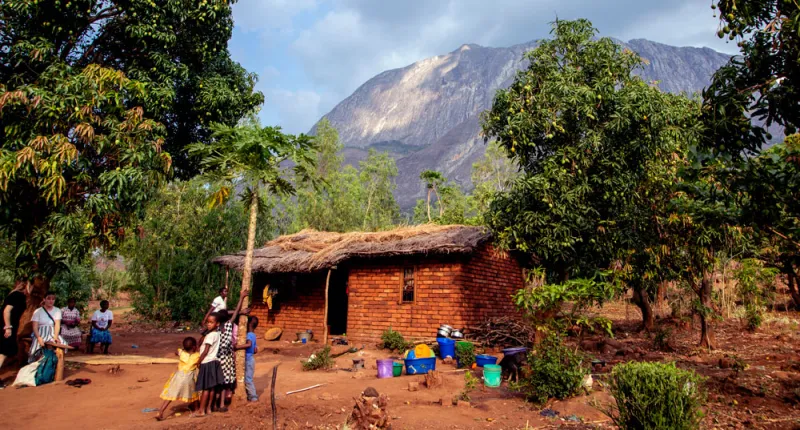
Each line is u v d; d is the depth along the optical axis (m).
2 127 10.89
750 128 6.07
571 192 10.28
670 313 20.12
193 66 14.85
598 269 11.19
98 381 9.72
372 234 16.58
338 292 18.61
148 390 8.89
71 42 12.22
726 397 7.64
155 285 24.86
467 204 41.69
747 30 5.87
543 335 9.59
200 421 6.50
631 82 10.80
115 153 10.79
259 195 8.20
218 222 25.23
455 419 6.86
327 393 8.21
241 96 15.73
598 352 12.83
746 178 6.05
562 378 7.42
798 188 5.93
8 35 11.19
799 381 8.33
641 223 12.41
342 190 42.06
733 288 18.52
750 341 13.66
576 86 10.41
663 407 5.20
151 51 12.90
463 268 14.37
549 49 11.14
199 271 24.61
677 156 11.60
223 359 7.16
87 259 20.30
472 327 14.11
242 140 7.60
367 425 5.90
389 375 9.96
